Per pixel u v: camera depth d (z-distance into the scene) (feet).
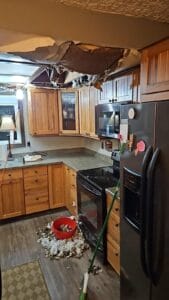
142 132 4.63
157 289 4.51
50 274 7.96
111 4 4.07
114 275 7.79
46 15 4.06
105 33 4.52
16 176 11.50
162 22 4.97
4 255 9.05
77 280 7.65
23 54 5.25
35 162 12.05
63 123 13.14
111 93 8.79
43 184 12.17
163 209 4.07
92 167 10.70
